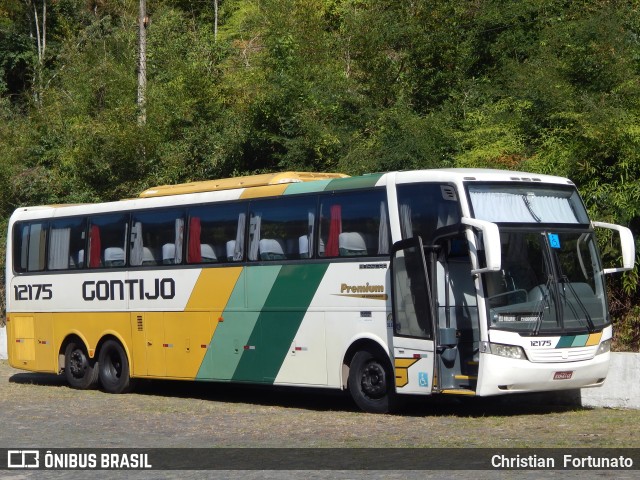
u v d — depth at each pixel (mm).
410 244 14602
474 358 14188
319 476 10211
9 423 15320
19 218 22312
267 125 26609
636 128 18672
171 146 29828
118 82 33250
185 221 18438
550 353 14102
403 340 14695
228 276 17500
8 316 22422
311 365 16094
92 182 30844
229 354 17438
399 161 23766
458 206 14234
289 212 16625
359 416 15062
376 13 28297
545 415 14500
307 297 16188
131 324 19438
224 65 31500
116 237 19906
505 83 26297
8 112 40000
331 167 25453
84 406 17609
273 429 13969
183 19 39875
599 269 15000
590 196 18922
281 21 29469
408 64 28172
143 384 21391
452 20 28328
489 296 13891
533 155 21688
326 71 27812
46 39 48469
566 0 28328
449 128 24688
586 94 19984
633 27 22672
